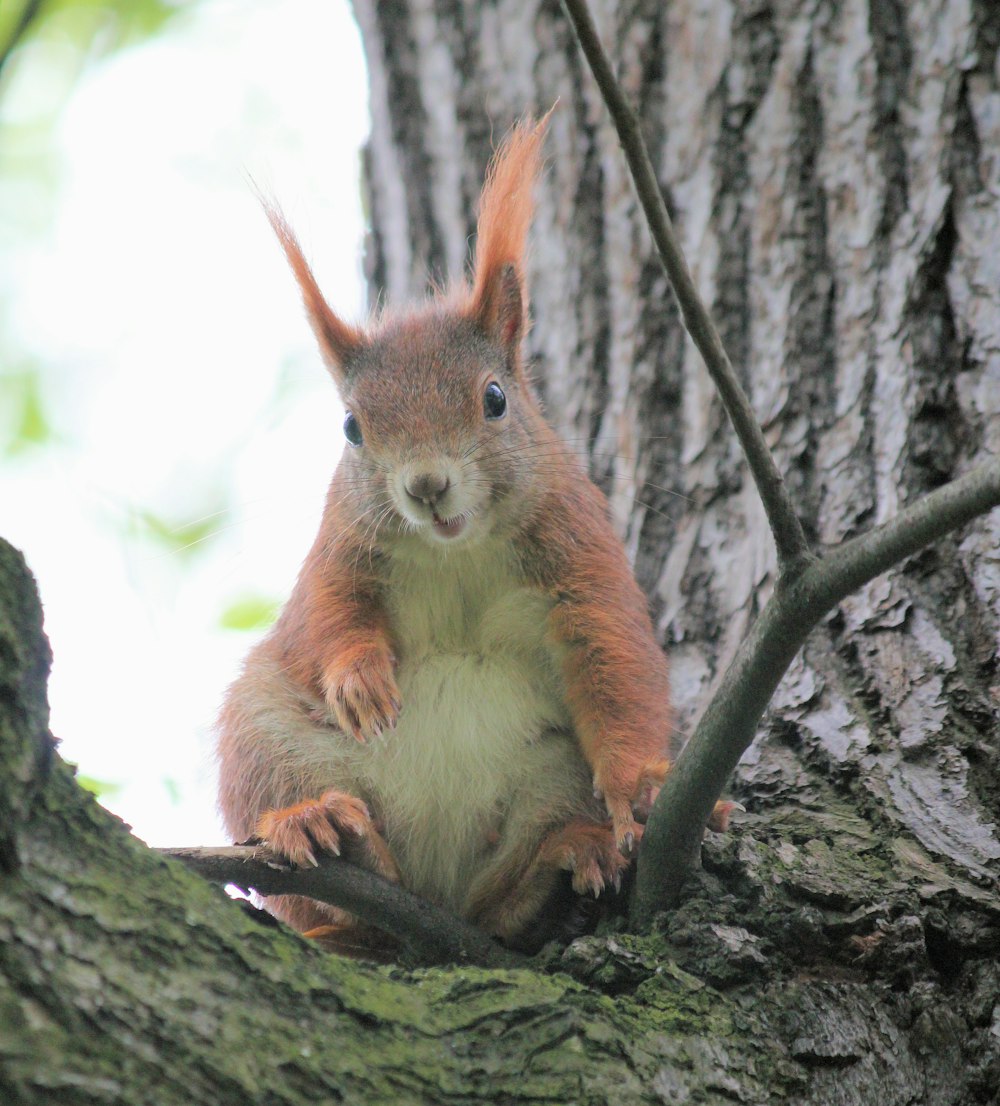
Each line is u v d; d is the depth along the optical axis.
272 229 10.92
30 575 5.52
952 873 7.83
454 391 9.84
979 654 9.20
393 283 12.95
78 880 5.40
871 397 10.53
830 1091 6.73
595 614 9.54
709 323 6.28
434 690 9.69
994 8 11.25
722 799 8.81
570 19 6.05
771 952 7.18
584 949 7.04
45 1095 4.83
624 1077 6.12
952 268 10.67
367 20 13.66
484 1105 5.77
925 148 11.06
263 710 9.69
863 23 11.53
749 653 6.52
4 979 5.00
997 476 5.91
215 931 5.64
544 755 9.50
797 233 11.23
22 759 5.35
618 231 11.94
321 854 8.02
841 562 6.25
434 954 7.85
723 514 10.88
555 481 9.94
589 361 11.74
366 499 9.76
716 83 11.84
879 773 8.67
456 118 12.98
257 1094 5.24
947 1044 7.10
